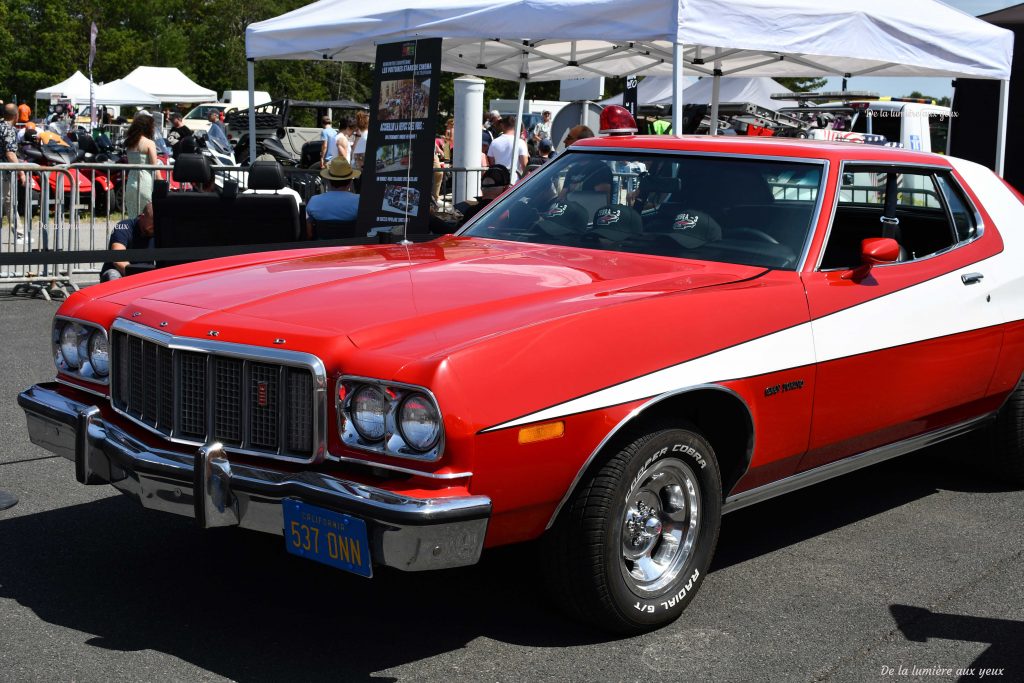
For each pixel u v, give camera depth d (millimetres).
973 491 5344
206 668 3266
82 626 3529
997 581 4176
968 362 4648
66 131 23031
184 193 8516
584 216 4578
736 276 3961
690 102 20984
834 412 4043
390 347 3137
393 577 4016
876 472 5629
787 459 3947
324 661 3340
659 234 4348
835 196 4258
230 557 4168
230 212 8570
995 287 4781
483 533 3078
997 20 14453
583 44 11555
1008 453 5238
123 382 3725
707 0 7480
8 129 16625
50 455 5426
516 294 3545
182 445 3441
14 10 58250
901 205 4699
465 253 4254
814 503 5109
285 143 21000
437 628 3598
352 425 3123
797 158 4383
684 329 3510
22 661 3264
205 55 68938
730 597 3945
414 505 2943
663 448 3441
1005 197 5121
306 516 3113
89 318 3830
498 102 28312
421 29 8789
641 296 3559
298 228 8781
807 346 3873
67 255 5285
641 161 4676
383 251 4355
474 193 14617
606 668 3344
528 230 4660
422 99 8281
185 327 3439
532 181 4961
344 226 9492
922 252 4773
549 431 3148
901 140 18266
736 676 3324
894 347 4227
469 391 3016
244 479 3197
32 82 58031
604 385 3262
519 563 4180
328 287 3680
